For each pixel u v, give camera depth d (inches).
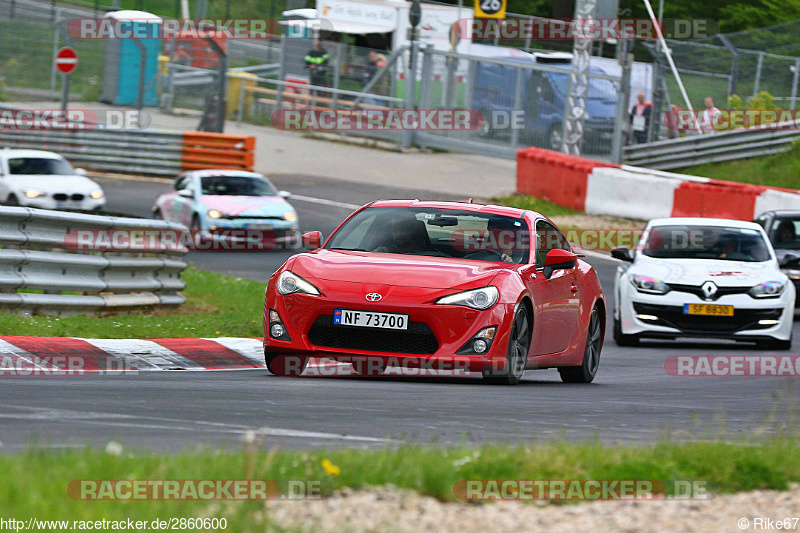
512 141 4670.3
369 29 5172.2
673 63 4702.3
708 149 4367.6
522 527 573.3
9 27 5226.4
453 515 583.2
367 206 1385.3
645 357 1804.9
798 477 724.0
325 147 4968.0
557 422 978.7
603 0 4138.8
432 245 1299.2
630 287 1961.1
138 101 5339.6
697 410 1152.2
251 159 4306.1
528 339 1266.0
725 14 6614.2
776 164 4264.3
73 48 5334.6
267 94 5359.3
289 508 567.8
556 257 1314.0
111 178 4308.6
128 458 610.9
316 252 1289.4
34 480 550.0
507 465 666.2
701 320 1920.5
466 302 1175.6
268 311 1221.1
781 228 2578.7
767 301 1914.4
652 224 2118.6
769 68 4722.0
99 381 1137.4
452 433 874.1
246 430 836.6
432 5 5152.6
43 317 1583.4
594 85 4340.6
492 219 1347.2
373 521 557.3
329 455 656.4
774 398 1315.2
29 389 1026.1
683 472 700.7
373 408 999.0
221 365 1414.9
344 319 1176.2
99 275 1753.2
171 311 1914.4
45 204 3351.4
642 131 4537.4
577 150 4170.8
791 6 6771.7
